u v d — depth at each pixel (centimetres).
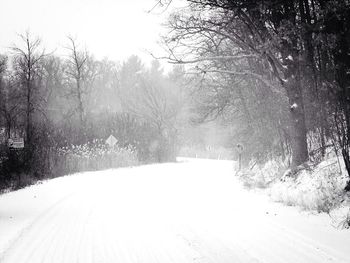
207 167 3119
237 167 2580
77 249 772
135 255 737
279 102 1603
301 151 1302
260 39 1274
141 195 1523
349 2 962
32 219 1047
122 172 2658
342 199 992
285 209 1115
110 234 896
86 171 2786
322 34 1020
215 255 736
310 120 1316
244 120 2250
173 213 1140
